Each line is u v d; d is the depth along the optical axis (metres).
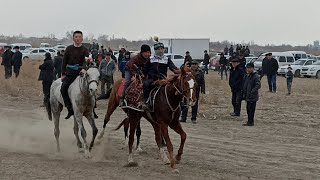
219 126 17.09
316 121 18.33
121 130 16.06
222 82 31.77
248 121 17.33
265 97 24.81
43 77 21.22
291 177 10.47
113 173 10.37
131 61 11.30
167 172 10.53
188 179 10.00
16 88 26.72
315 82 36.47
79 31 12.04
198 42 62.62
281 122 18.05
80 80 11.62
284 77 43.09
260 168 11.20
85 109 11.77
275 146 13.89
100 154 12.29
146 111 10.77
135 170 10.68
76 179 9.82
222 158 12.18
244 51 48.16
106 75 22.97
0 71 34.62
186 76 10.20
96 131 11.91
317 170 11.15
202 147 13.49
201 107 20.89
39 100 23.56
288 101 23.64
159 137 11.27
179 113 10.63
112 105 12.78
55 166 10.90
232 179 10.12
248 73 17.22
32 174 10.15
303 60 44.53
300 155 12.73
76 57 12.02
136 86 11.15
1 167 10.70
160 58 11.21
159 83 10.63
